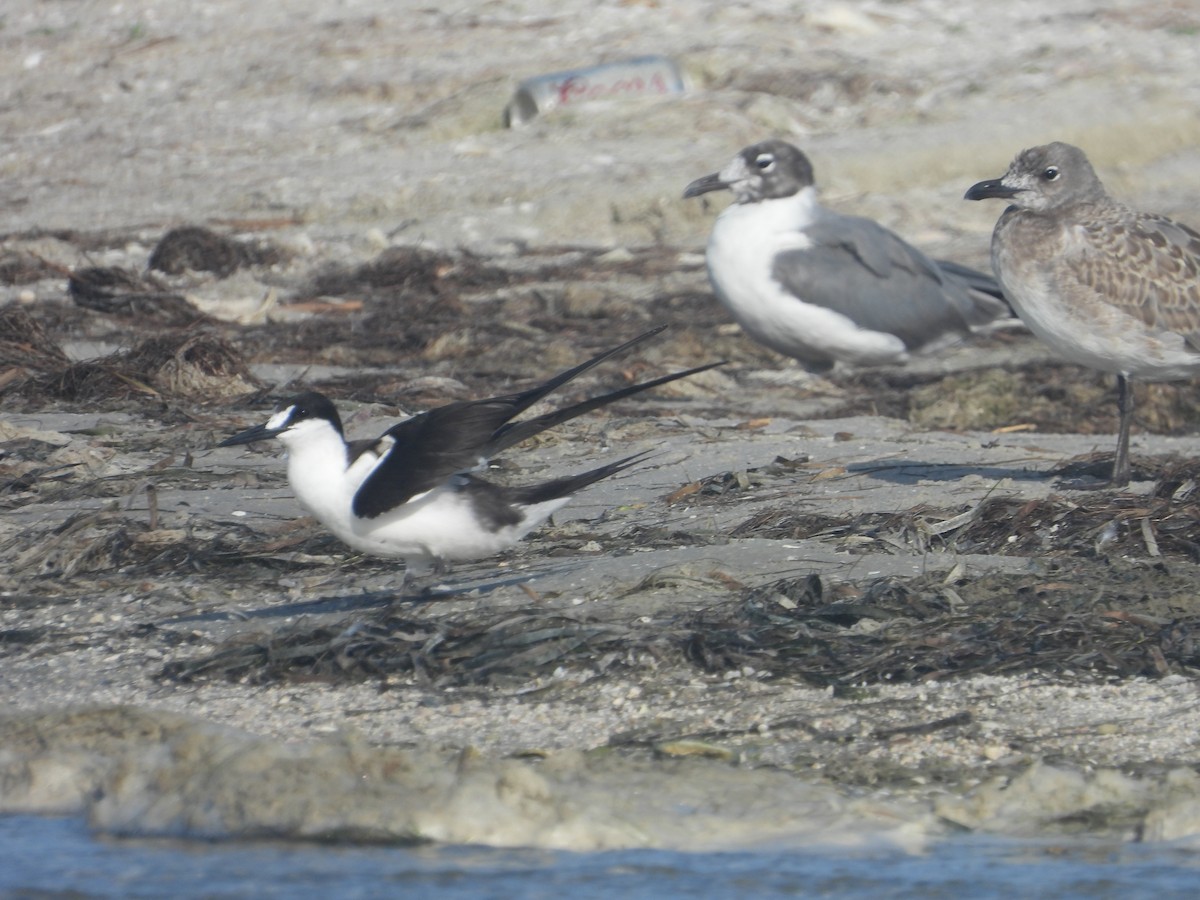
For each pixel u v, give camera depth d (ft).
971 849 26.58
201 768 28.78
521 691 31.81
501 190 91.97
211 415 53.98
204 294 75.87
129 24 126.21
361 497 33.81
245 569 39.47
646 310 74.90
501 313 73.61
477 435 33.55
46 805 28.96
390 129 103.76
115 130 106.63
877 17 121.39
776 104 101.91
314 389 57.82
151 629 35.55
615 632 33.12
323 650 33.12
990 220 88.84
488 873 26.07
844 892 25.18
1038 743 29.45
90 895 25.55
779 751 29.43
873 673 31.96
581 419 54.70
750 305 57.06
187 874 26.23
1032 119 100.68
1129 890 25.13
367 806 27.71
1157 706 30.68
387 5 126.31
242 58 118.01
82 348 65.00
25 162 101.24
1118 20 123.54
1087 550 38.68
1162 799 27.55
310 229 88.38
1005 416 59.98
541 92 102.83
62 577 39.27
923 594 35.17
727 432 53.57
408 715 30.94
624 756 29.27
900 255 57.52
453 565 39.40
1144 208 89.81
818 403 61.00
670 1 123.03
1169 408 60.13
